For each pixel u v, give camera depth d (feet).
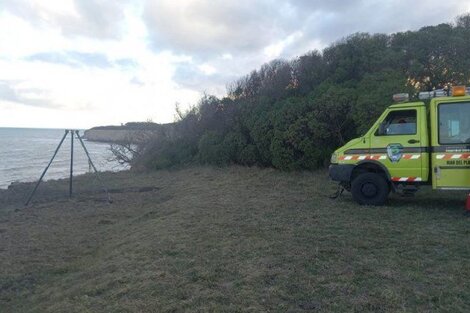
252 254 22.62
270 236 26.09
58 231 35.73
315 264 20.44
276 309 15.98
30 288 23.03
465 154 29.89
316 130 53.21
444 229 25.70
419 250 21.85
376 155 32.86
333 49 66.08
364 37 64.75
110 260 24.76
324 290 17.42
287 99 61.00
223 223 30.48
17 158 164.66
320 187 44.47
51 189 63.10
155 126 95.35
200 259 22.45
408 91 47.19
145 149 92.94
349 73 61.31
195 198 43.75
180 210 37.70
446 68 54.13
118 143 109.91
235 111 71.46
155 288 18.81
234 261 21.75
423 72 55.31
